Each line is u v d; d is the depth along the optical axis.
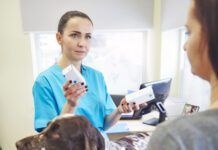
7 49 2.33
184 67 2.20
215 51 0.41
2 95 2.43
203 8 0.42
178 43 2.28
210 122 0.40
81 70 1.34
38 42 2.46
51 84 1.20
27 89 2.42
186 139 0.39
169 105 1.89
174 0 1.97
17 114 2.48
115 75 2.59
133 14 2.30
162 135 0.41
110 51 2.54
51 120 1.06
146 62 2.58
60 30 1.25
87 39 1.26
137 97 1.34
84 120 0.99
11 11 2.26
